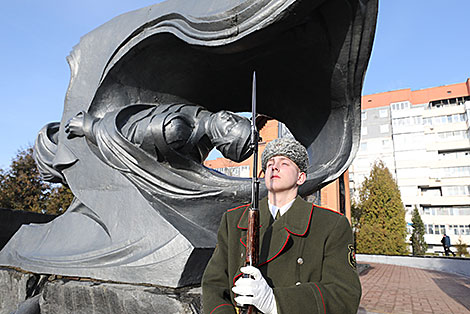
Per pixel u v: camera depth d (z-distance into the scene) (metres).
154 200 3.69
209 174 3.94
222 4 3.44
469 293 7.90
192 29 3.55
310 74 4.00
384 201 30.86
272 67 4.14
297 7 2.94
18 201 17.27
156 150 3.80
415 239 37.50
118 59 4.27
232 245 1.41
